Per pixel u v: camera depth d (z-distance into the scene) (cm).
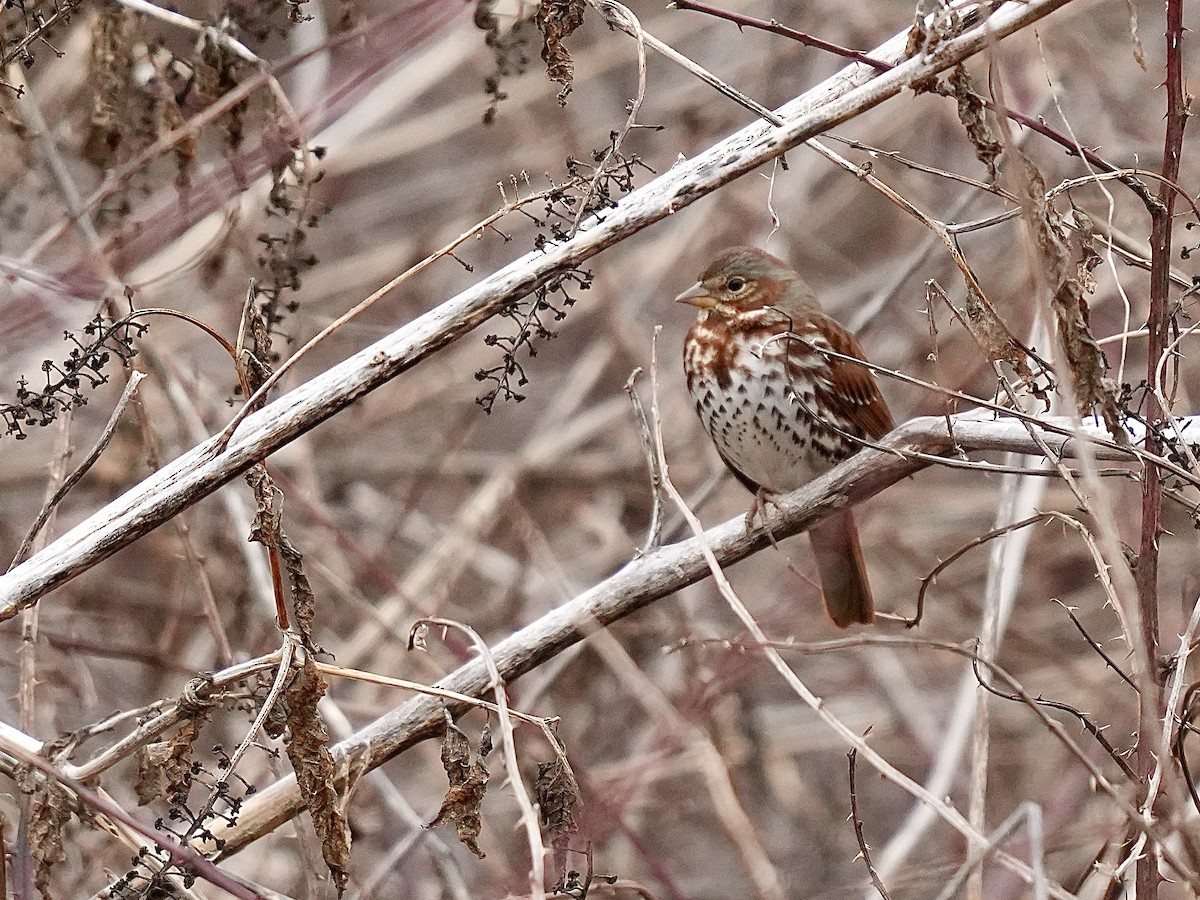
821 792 1414
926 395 1358
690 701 1123
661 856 1232
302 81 1090
